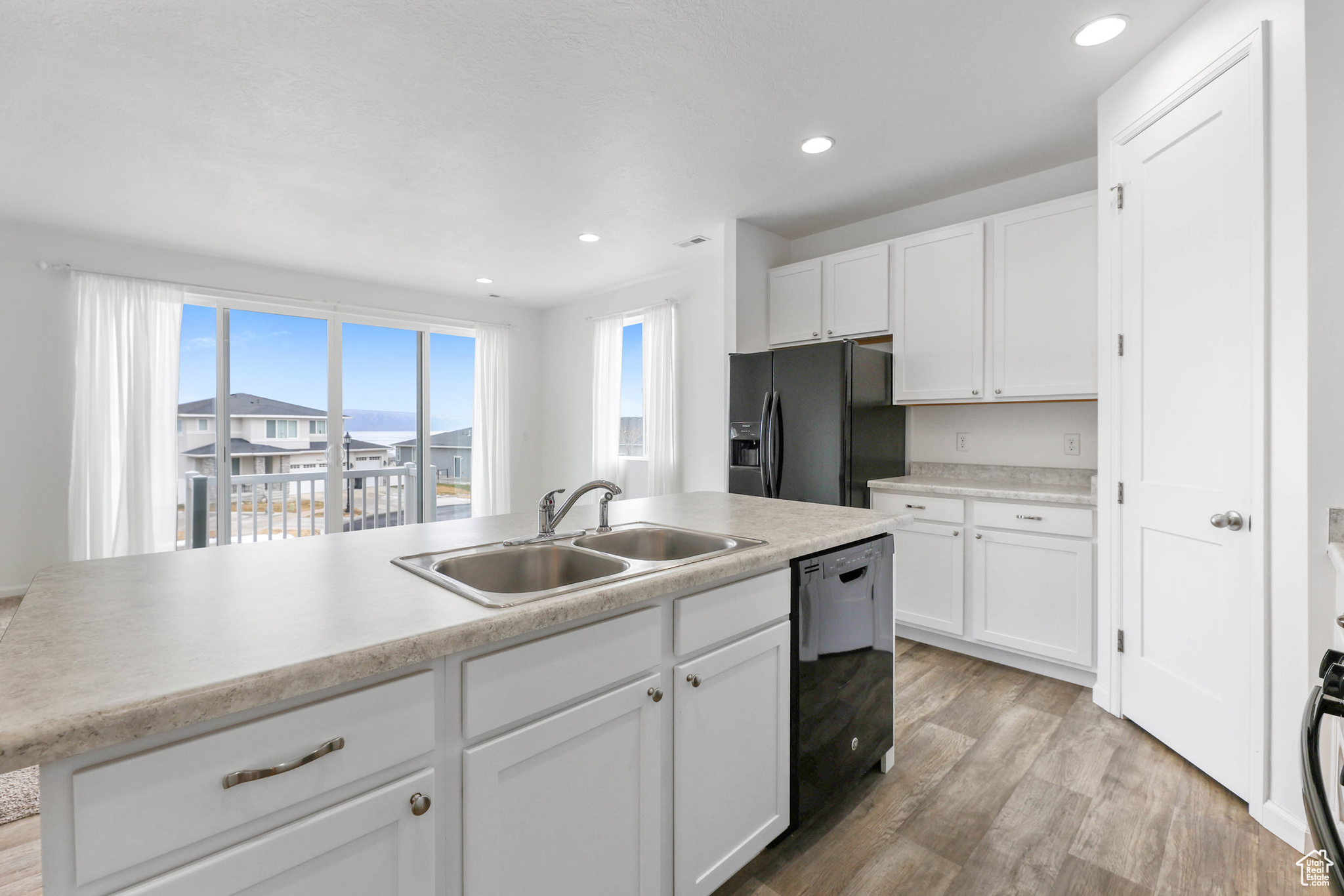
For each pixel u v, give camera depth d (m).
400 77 2.19
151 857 0.66
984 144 2.77
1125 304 2.20
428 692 0.89
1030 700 2.47
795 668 1.57
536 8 1.84
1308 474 1.53
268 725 0.74
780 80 2.25
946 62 2.15
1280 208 1.59
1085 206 2.63
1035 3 1.85
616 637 1.14
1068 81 2.27
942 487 2.92
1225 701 1.79
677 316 4.90
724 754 1.37
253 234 3.87
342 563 1.34
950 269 3.06
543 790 1.03
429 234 3.93
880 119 2.54
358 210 3.48
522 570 1.56
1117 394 2.24
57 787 0.62
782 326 3.81
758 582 1.45
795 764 1.57
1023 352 2.81
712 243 4.17
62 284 3.80
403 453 5.48
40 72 2.12
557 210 3.52
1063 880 1.48
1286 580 1.59
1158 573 2.07
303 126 2.52
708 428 4.72
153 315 4.07
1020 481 3.11
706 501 2.42
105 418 3.87
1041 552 2.64
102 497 3.86
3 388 3.65
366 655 0.80
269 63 2.09
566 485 6.16
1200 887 1.45
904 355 3.24
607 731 1.13
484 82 2.23
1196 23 1.88
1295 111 1.55
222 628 0.90
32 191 3.16
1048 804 1.78
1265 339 1.63
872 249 3.37
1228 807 1.75
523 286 5.40
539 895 1.03
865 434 3.20
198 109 2.38
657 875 1.23
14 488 3.69
